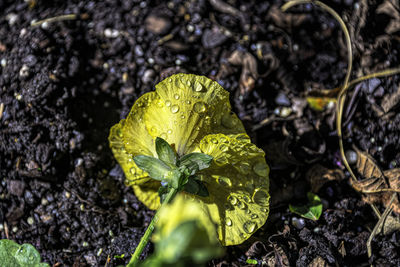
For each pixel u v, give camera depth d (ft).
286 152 0.82
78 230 0.80
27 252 0.74
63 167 0.82
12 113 0.83
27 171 0.81
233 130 0.72
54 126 0.82
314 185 0.80
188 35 0.86
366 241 0.76
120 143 0.75
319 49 0.86
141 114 0.72
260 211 0.70
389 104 0.83
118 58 0.86
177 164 0.68
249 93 0.84
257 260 0.75
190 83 0.71
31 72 0.83
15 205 0.81
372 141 0.82
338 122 0.83
